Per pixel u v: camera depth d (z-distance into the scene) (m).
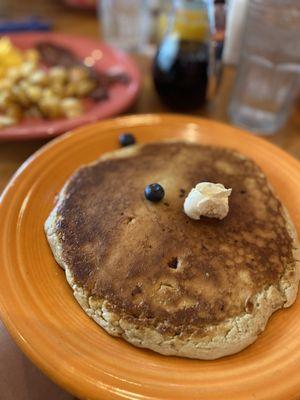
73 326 0.19
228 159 0.27
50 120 0.33
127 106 0.33
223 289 0.20
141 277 0.20
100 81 0.37
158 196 0.23
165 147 0.27
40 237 0.23
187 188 0.24
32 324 0.18
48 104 0.33
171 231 0.21
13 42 0.41
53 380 0.17
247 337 0.19
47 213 0.24
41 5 0.50
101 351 0.18
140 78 0.37
